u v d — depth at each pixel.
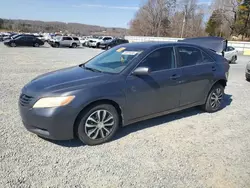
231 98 6.41
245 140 3.78
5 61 12.73
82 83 3.34
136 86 3.65
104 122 3.46
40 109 3.10
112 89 3.42
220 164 3.05
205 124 4.39
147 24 63.09
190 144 3.56
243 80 9.49
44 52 20.56
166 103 4.13
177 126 4.23
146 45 4.20
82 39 36.88
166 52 4.18
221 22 48.47
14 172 2.71
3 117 4.31
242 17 44.34
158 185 2.60
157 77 3.91
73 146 3.36
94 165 2.92
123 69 3.70
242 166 3.03
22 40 26.39
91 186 2.55
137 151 3.29
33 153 3.12
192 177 2.76
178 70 4.23
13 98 5.55
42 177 2.65
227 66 5.27
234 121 4.61
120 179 2.68
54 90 3.17
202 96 4.77
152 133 3.88
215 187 2.61
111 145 3.44
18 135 3.61
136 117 3.80
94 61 4.40
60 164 2.91
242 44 29.17
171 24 62.50
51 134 3.14
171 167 2.94
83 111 3.25
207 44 7.04
